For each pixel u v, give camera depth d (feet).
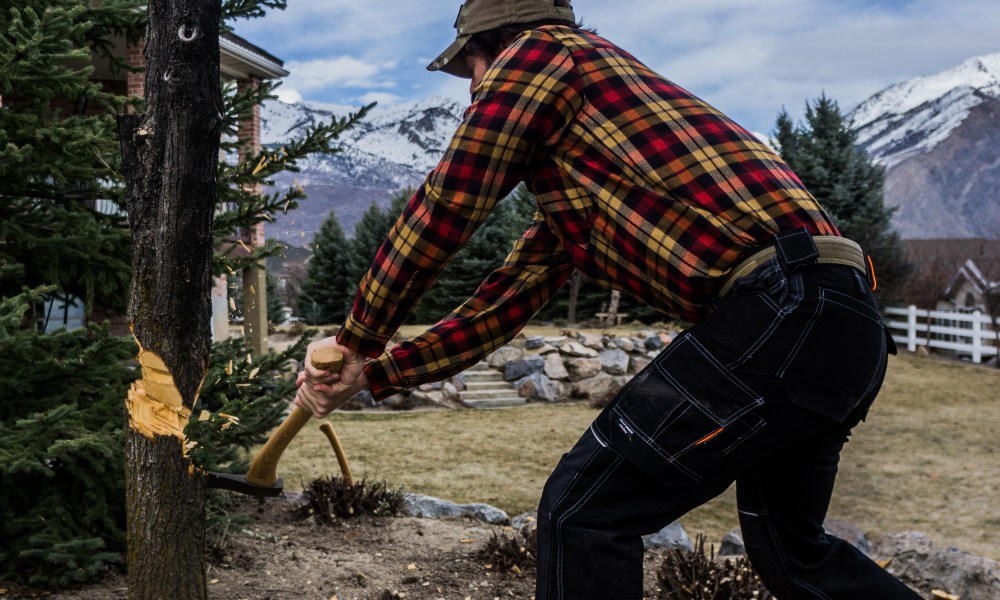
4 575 9.22
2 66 9.44
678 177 4.45
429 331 5.41
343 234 102.89
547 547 4.51
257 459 6.09
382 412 38.29
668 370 4.37
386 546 11.84
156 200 6.27
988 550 19.47
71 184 10.77
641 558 4.46
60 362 9.46
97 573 9.58
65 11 9.63
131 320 6.42
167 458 6.49
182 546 6.59
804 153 72.74
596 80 4.63
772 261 4.30
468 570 10.71
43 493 9.73
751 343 4.20
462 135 4.52
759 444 4.26
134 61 31.99
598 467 4.44
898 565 11.31
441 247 4.65
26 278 11.16
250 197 10.37
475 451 29.22
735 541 13.04
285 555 10.88
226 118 11.66
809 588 5.32
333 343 5.17
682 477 4.30
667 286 4.58
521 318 5.64
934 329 66.13
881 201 72.95
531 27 4.99
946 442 33.96
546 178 4.77
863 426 37.58
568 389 44.73
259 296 33.99
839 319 4.24
